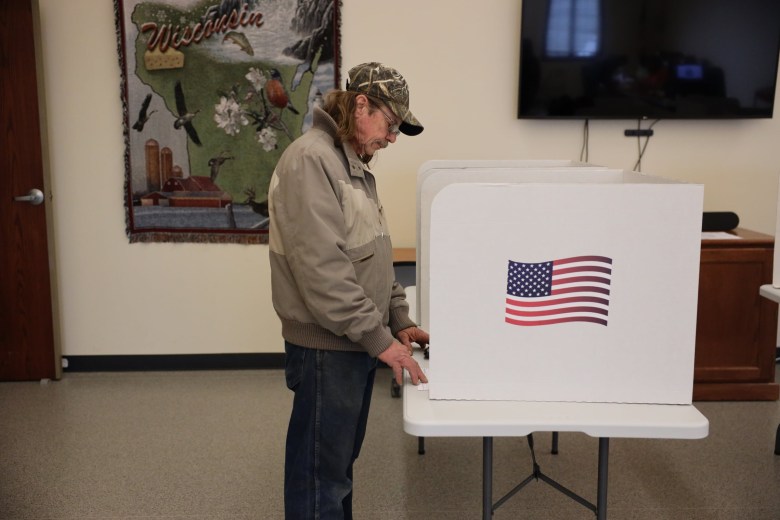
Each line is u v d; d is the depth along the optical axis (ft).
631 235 4.79
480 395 5.04
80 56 11.71
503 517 7.73
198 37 11.59
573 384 4.99
